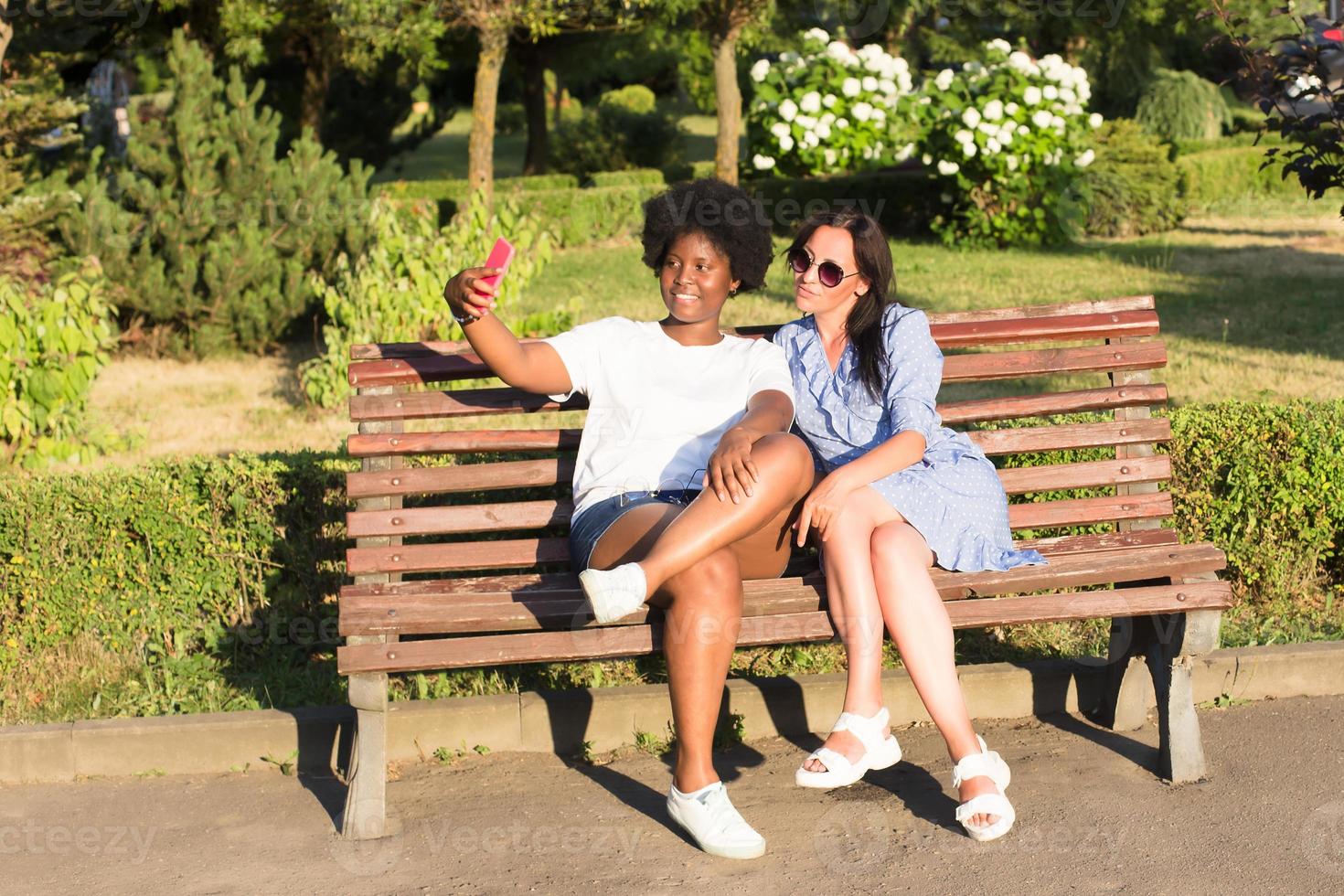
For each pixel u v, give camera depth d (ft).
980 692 13.52
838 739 11.18
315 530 15.43
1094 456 16.44
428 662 10.96
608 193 52.06
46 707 14.05
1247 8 47.70
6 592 14.89
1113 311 13.37
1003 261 43.83
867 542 11.30
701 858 10.55
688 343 12.31
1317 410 16.42
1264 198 59.52
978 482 12.00
